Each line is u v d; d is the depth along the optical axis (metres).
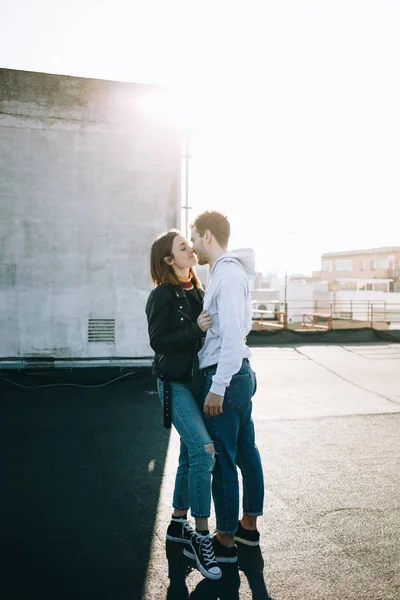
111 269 8.48
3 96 8.09
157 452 4.66
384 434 5.34
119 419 5.86
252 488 2.92
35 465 4.27
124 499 3.59
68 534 3.05
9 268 8.19
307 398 7.32
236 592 2.46
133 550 2.88
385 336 16.98
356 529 3.13
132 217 8.55
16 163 8.17
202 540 2.64
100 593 2.44
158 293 2.77
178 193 8.71
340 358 12.23
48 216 8.28
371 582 2.54
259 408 6.62
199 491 2.68
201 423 2.73
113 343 8.49
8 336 8.20
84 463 4.34
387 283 45.38
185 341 2.68
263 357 12.41
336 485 3.87
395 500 3.58
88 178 8.39
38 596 2.39
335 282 46.00
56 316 8.33
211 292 2.66
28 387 7.74
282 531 3.11
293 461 4.44
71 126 8.31
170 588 2.50
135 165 8.55
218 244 2.87
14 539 2.98
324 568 2.68
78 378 8.30
